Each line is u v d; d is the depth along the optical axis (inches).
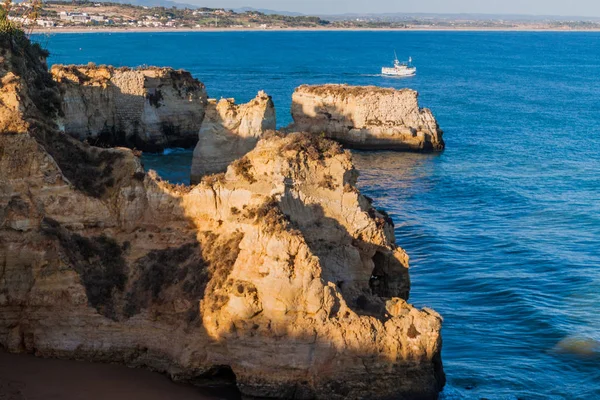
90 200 1633.9
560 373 1745.8
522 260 2466.8
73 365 1561.3
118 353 1565.0
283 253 1470.2
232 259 1531.7
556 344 1878.7
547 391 1665.8
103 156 1697.8
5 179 1599.4
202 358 1515.7
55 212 1619.1
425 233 2736.2
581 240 2687.0
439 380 1590.8
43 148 1633.9
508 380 1697.8
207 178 1656.0
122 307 1563.7
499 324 1984.5
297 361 1466.5
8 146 1606.8
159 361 1552.7
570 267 2401.6
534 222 2915.8
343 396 1482.5
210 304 1501.0
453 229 2812.5
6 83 1770.4
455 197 3309.5
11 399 1445.6
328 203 1678.2
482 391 1648.6
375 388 1491.1
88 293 1561.3
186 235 1624.0
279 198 1600.6
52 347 1573.6
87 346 1566.2
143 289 1573.6
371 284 1791.3
